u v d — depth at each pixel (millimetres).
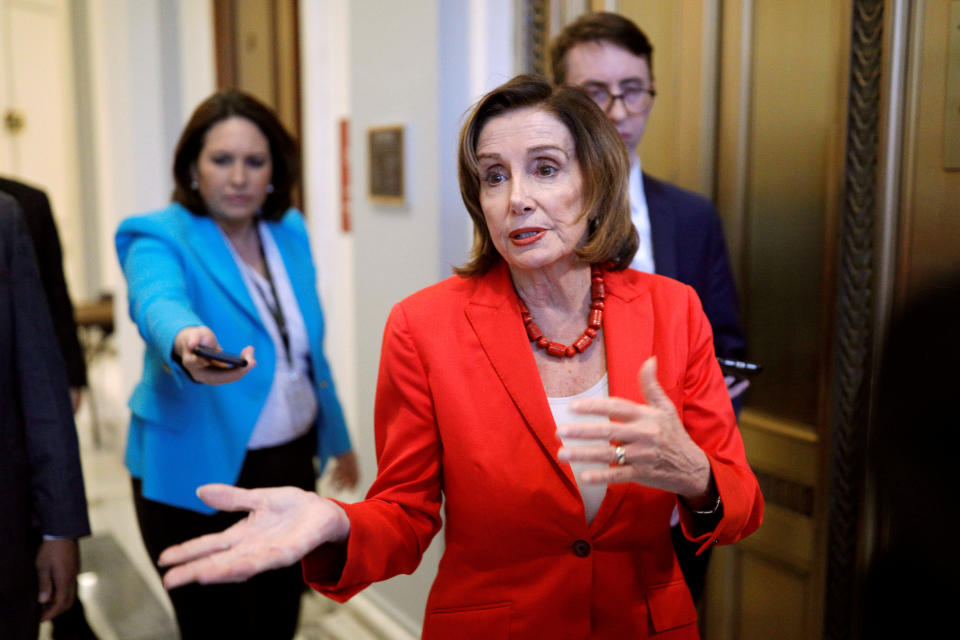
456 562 1257
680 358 1245
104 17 4809
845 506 1877
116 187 4930
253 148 2064
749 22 2051
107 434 5398
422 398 1241
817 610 1957
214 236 2094
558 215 1179
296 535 1044
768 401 2098
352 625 3018
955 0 1642
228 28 4586
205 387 2006
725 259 1969
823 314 1904
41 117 7242
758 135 2064
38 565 1566
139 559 3533
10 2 6938
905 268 1748
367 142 2920
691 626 1285
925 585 684
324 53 3869
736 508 1098
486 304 1266
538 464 1189
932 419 691
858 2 1788
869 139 1795
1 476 1488
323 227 4023
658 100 2303
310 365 2225
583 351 1261
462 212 2615
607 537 1204
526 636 1213
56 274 2621
